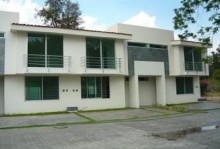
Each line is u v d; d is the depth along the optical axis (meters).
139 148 7.76
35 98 16.62
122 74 19.14
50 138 9.32
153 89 22.75
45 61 16.38
